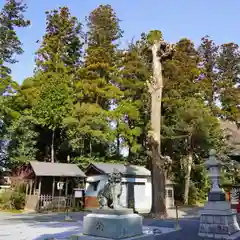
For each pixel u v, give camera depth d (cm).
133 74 2811
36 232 983
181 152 2811
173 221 1383
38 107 2572
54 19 3356
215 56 3719
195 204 2666
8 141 2450
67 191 2236
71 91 2828
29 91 2775
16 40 3066
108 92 2819
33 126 2566
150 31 1919
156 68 1822
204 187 2894
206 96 3108
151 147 1731
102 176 2198
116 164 2456
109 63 3008
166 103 2577
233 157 1955
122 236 670
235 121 3152
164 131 2573
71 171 2214
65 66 3247
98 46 3191
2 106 2431
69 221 1355
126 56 2858
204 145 2617
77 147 2541
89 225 723
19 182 2120
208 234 956
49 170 2119
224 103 3319
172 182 2455
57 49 3294
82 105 2639
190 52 3020
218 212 961
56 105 2580
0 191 2177
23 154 2405
